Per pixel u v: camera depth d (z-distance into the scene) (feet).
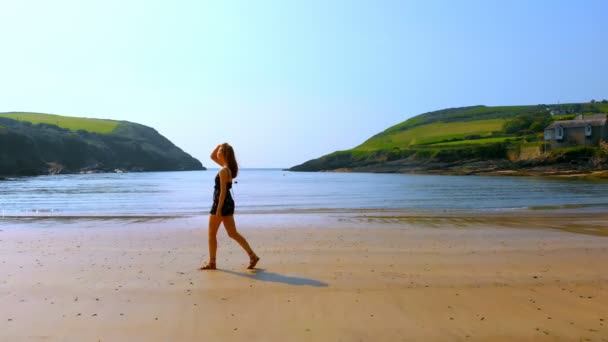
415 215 67.00
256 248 35.32
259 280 24.44
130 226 51.78
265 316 18.48
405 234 43.86
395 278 25.05
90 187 188.85
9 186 196.03
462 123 600.80
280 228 48.88
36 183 232.53
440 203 94.27
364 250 34.42
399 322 17.83
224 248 35.37
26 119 568.82
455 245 36.99
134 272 26.50
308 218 61.41
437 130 577.02
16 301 20.59
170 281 24.22
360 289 22.63
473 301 20.68
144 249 35.04
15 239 40.81
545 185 178.40
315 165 507.30
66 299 20.92
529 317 18.51
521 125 472.44
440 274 26.12
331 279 24.73
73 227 50.90
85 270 27.04
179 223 55.31
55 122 564.71
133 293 21.89
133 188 181.06
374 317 18.40
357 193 135.44
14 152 366.43
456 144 424.05
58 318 18.26
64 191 155.74
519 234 43.83
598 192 131.34
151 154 567.59
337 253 33.06
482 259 30.83
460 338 16.20
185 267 27.94
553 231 46.24
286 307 19.67
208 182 255.29
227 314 18.74
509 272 26.73
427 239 40.47
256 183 237.66
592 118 340.59
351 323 17.70
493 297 21.35
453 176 315.78
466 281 24.47
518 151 355.56
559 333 16.71
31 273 26.25
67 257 31.45
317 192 143.74
